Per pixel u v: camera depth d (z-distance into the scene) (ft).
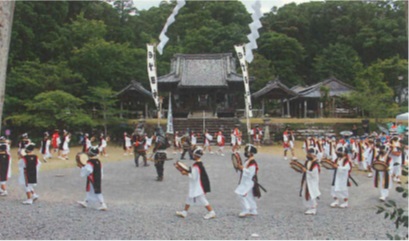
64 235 20.67
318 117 127.85
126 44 118.93
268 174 45.73
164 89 115.96
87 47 102.83
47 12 116.67
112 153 73.31
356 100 107.14
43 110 87.51
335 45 183.83
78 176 43.83
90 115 98.02
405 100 133.18
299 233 21.50
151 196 32.99
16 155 66.28
